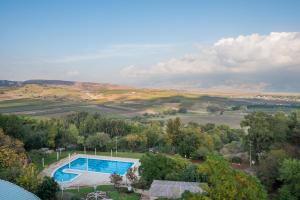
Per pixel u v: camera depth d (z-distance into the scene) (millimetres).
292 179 53719
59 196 56312
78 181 77250
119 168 92500
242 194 25844
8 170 58438
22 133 104000
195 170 63656
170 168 67312
